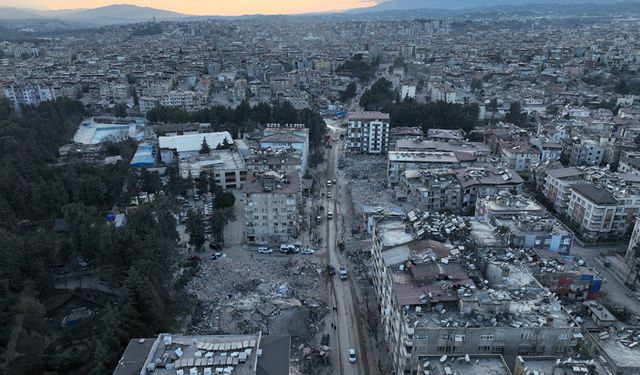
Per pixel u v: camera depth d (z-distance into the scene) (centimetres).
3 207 16938
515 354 9656
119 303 11931
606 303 13888
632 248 15575
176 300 13588
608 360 9450
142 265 13162
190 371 8200
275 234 17675
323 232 18538
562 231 14688
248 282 14850
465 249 12738
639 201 17200
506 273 11356
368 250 16250
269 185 17338
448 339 9550
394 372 10931
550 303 10400
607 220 17388
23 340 11181
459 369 8669
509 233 14100
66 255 14900
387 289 11756
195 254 16862
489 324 9600
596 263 16438
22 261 13650
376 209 18388
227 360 8469
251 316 12812
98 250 14738
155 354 8712
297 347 12100
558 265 13262
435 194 19012
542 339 9538
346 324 13138
